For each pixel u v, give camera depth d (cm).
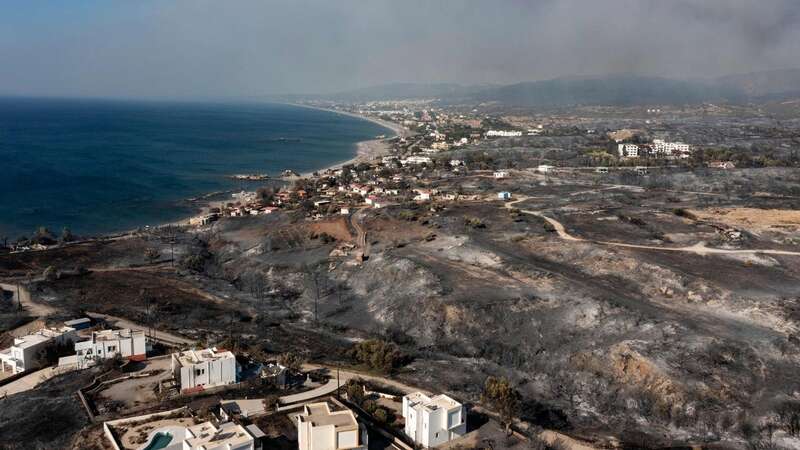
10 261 14900
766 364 8900
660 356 9088
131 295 12838
